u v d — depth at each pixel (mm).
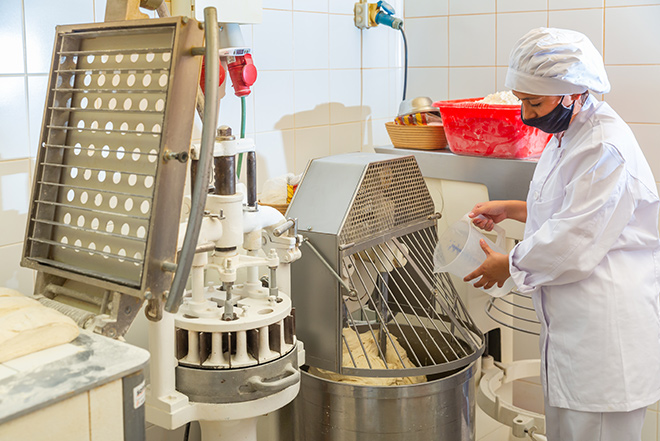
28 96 1508
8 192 1495
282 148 2254
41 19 1510
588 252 1722
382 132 2793
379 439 1686
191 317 1402
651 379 1812
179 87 1116
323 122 2432
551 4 2570
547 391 1901
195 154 1300
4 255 1503
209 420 1382
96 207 1228
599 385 1778
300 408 1789
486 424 2562
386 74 2781
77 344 1104
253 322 1363
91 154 1250
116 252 1188
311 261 1759
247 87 1850
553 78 1717
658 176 2473
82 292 1265
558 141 1888
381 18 2566
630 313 1779
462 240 1934
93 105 1256
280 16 2176
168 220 1143
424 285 2141
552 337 1860
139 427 1073
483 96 2781
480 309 2402
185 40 1113
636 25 2418
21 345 1051
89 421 999
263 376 1381
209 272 1849
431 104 2480
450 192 2408
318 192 1856
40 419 938
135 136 1176
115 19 1325
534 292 1929
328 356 1763
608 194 1686
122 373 1022
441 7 2812
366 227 1829
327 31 2398
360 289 1982
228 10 1671
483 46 2742
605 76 1795
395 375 1678
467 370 1790
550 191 1850
